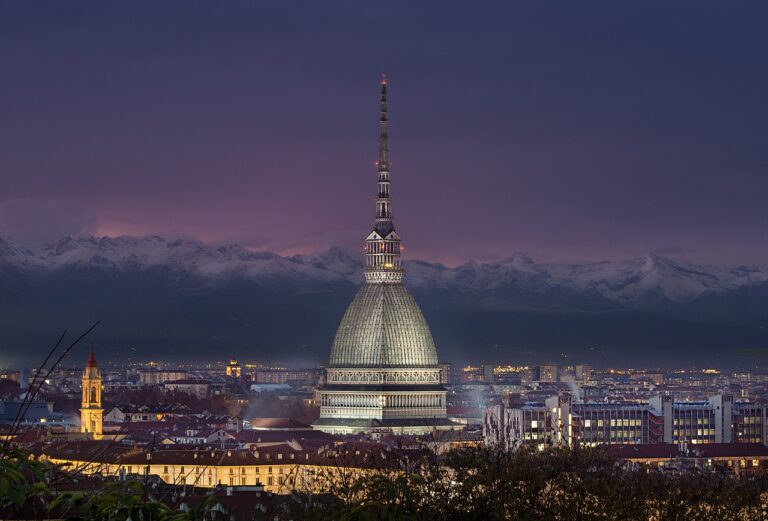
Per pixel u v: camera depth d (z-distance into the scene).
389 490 98.25
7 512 85.94
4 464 85.62
